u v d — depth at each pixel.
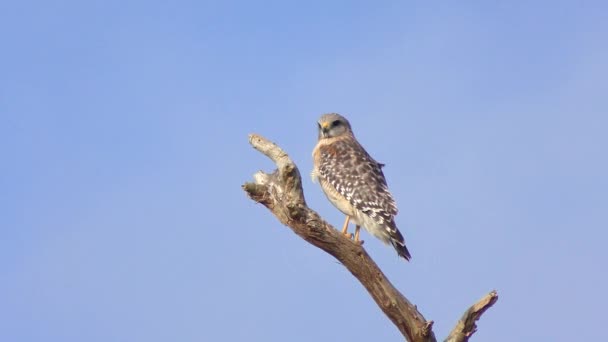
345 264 11.51
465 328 10.86
